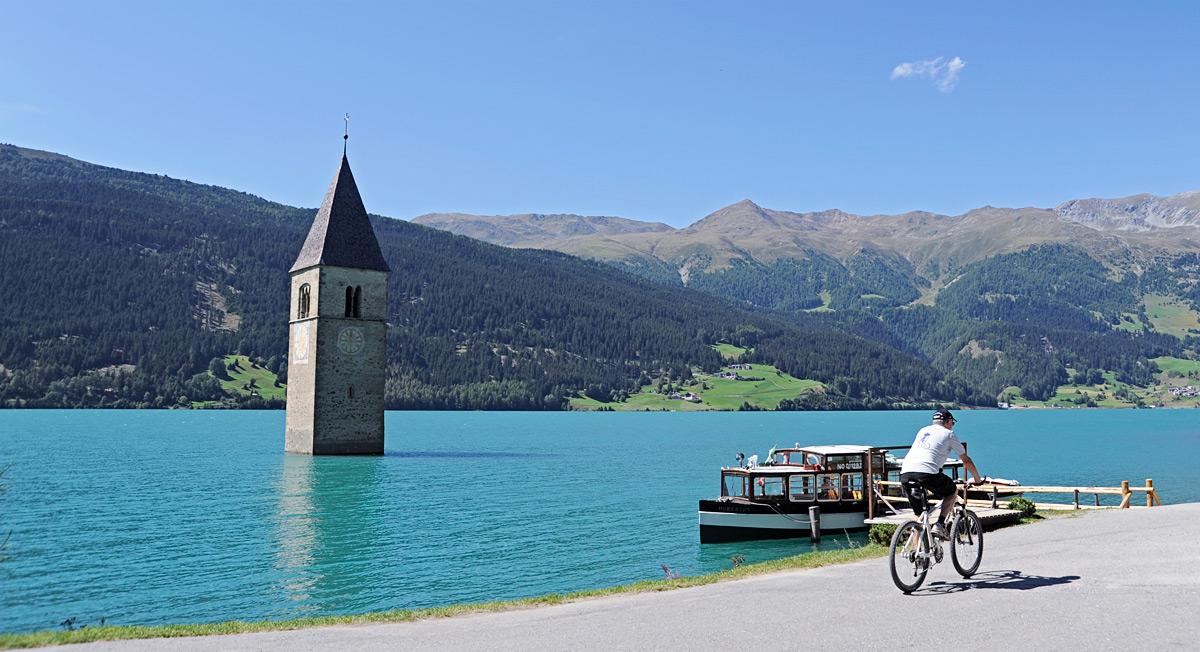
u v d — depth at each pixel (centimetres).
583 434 18038
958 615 1534
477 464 9256
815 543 3966
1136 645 1290
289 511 5375
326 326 8981
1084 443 15325
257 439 14050
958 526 1889
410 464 8944
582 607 1875
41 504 5716
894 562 1741
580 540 4297
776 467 4362
